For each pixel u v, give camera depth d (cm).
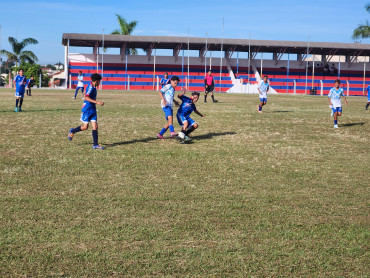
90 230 453
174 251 408
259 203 563
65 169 729
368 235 458
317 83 6581
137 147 968
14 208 516
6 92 3844
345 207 554
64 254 396
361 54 6775
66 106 2109
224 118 1670
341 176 732
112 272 365
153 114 1744
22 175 679
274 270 376
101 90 5125
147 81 6297
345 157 914
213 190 622
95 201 553
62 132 1167
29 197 563
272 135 1227
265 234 455
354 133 1315
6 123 1338
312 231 466
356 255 409
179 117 1076
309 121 1641
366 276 368
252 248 419
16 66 6994
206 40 5981
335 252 414
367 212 535
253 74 6619
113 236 439
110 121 1462
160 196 583
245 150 969
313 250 418
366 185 671
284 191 626
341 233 462
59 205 532
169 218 496
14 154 848
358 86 6644
